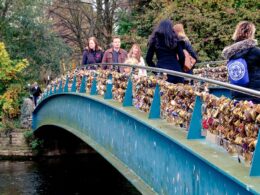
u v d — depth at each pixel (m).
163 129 6.89
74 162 26.95
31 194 19.11
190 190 6.05
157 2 25.70
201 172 5.64
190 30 22.48
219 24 22.00
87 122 13.62
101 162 27.11
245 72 5.08
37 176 22.56
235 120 4.91
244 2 22.31
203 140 6.06
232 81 5.22
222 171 4.70
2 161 27.19
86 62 13.88
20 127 29.17
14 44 34.88
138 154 8.64
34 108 28.00
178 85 6.99
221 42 22.06
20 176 22.47
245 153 4.73
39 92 30.47
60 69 36.19
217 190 5.13
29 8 35.31
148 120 7.66
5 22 34.78
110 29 33.28
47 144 28.17
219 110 5.23
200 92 6.04
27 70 34.53
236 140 4.88
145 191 7.87
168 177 6.98
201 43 22.08
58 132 27.80
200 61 21.31
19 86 31.27
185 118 6.69
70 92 15.34
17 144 27.88
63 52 36.72
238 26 5.30
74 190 20.12
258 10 21.77
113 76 10.97
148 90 8.35
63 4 37.53
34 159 27.75
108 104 10.30
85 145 28.97
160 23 7.46
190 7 22.97
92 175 23.31
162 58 7.49
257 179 4.36
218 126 5.32
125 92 9.62
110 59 11.73
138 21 26.86
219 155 5.25
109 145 10.99
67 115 17.16
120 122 9.96
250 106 4.62
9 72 30.06
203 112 6.03
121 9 33.28
